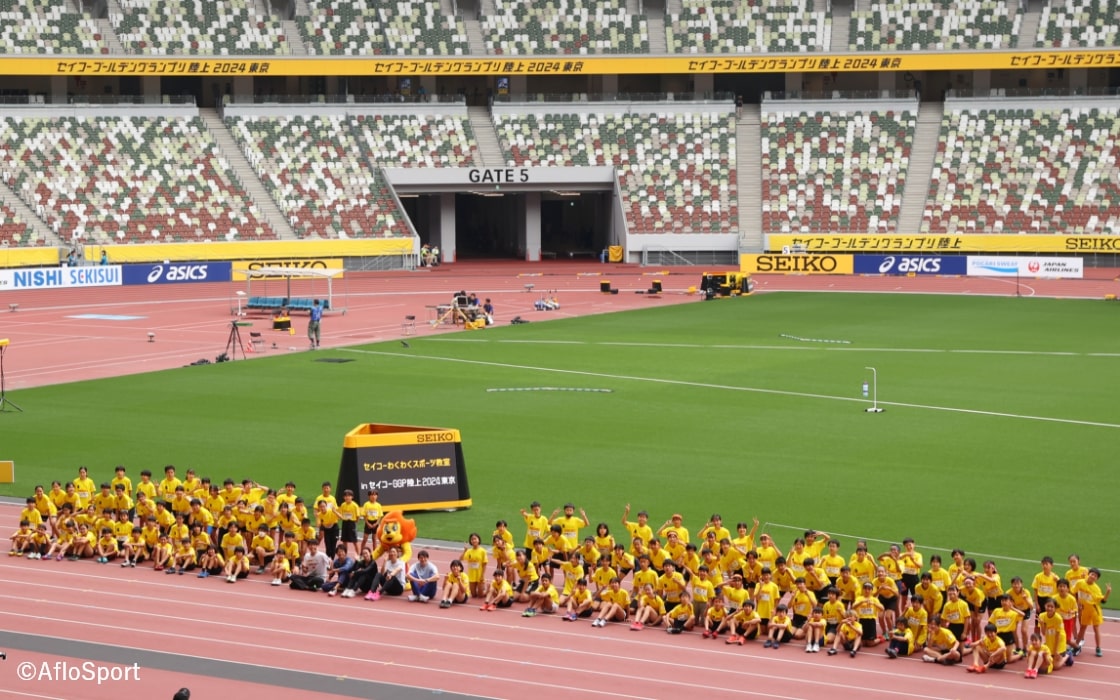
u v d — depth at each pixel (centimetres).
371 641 2961
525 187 13275
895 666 2855
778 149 13438
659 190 13262
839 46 13425
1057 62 13025
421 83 13962
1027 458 4847
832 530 3919
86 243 11700
